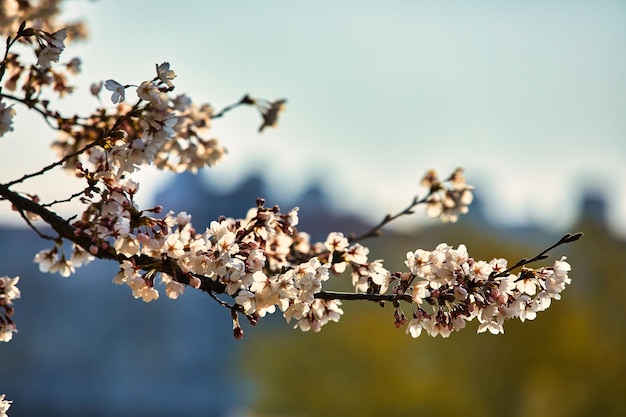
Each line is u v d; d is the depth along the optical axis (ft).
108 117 16.62
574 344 95.86
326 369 102.78
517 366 96.07
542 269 13.44
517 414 96.53
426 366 99.86
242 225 14.14
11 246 242.99
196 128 17.76
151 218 13.42
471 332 96.12
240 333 13.19
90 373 260.21
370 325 100.68
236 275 12.95
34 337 252.62
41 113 16.17
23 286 247.29
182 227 13.96
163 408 256.11
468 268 13.16
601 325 109.60
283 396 106.32
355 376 101.09
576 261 124.36
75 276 262.26
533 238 253.85
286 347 107.34
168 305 274.36
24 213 15.25
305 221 282.36
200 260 13.00
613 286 120.37
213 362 274.16
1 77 14.43
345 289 104.22
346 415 99.40
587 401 96.02
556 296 13.24
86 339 262.06
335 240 14.83
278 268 15.79
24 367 252.42
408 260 13.44
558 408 96.68
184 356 273.54
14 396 246.06
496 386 97.04
